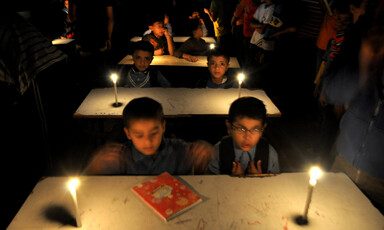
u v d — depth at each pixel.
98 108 2.61
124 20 8.98
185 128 3.32
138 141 1.66
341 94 1.80
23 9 2.40
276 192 1.38
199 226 1.17
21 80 1.95
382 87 1.50
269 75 5.50
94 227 1.15
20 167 2.76
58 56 2.20
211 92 3.06
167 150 1.83
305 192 1.38
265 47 5.13
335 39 3.12
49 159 2.83
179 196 1.31
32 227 1.15
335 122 3.62
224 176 1.48
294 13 4.73
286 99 5.01
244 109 1.71
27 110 2.61
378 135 1.56
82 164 3.17
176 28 8.54
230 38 7.46
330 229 1.18
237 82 3.37
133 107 1.60
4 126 2.52
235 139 1.82
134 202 1.29
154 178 1.44
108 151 1.80
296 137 3.96
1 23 1.80
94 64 5.46
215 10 6.80
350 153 1.76
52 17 2.97
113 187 1.38
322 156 3.47
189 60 4.44
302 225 1.19
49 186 1.37
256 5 5.53
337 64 1.81
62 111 4.01
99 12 5.07
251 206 1.28
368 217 1.24
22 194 2.57
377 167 1.61
